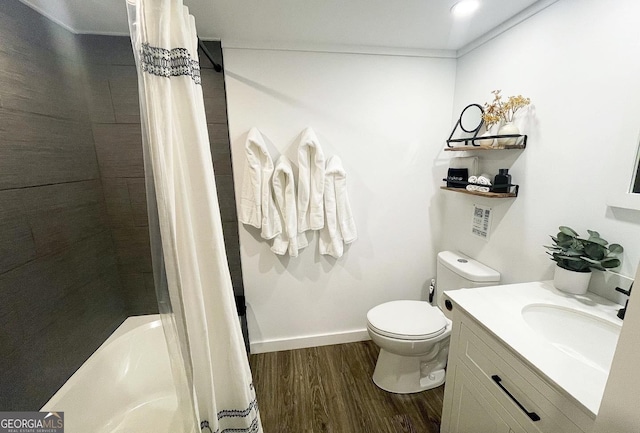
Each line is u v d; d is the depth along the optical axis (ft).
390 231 6.49
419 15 4.30
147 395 5.05
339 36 5.00
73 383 4.08
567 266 3.67
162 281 2.72
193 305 2.85
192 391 2.94
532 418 2.56
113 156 5.06
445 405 4.07
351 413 4.97
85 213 4.68
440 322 5.05
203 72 5.10
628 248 3.15
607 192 3.29
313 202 5.63
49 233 3.93
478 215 5.47
